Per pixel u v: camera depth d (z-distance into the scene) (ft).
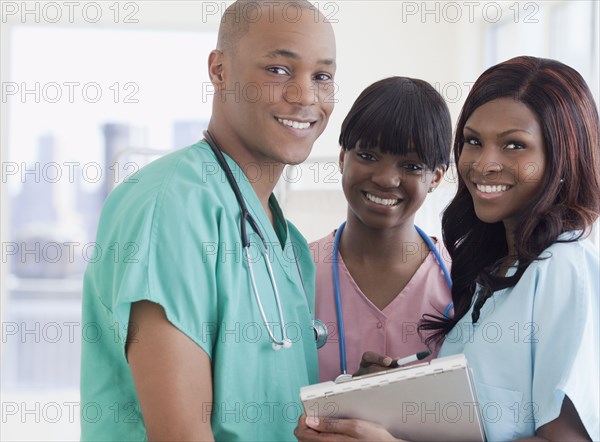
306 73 4.15
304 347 4.64
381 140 4.90
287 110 4.12
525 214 4.27
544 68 4.31
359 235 5.41
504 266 4.62
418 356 4.52
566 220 4.29
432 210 7.76
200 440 3.72
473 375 4.18
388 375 3.84
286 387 4.23
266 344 4.15
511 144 4.28
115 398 4.04
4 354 13.76
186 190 3.89
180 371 3.67
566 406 4.04
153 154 8.22
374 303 5.40
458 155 4.77
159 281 3.72
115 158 8.09
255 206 4.33
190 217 3.83
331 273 5.51
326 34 4.21
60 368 16.10
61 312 16.26
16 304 16.12
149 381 3.66
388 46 13.47
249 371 4.02
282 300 4.42
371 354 4.70
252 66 4.12
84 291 4.17
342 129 5.14
